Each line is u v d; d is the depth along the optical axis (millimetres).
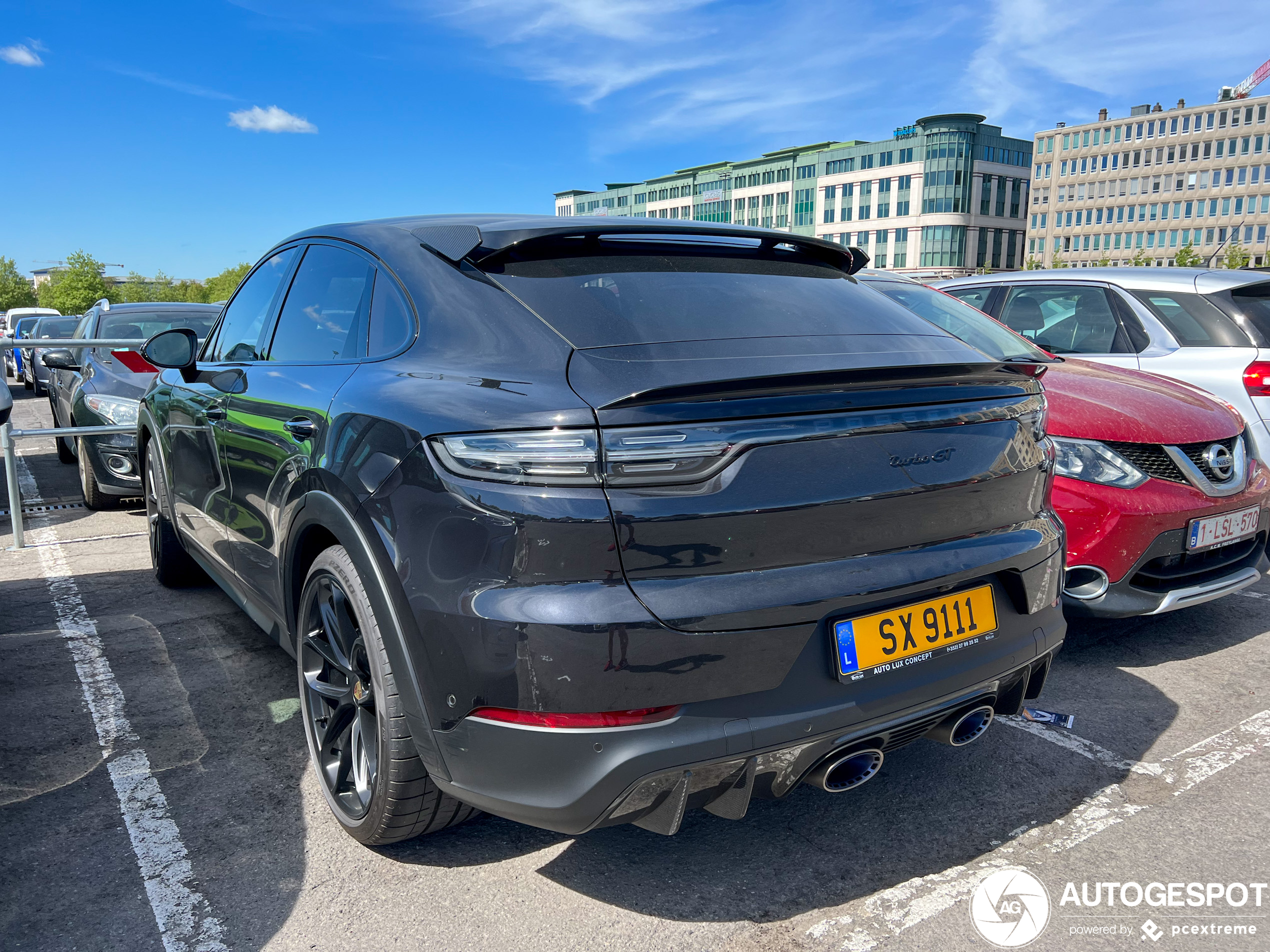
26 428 11359
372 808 2051
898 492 1804
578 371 1716
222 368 3096
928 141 90062
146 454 4219
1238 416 3604
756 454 1661
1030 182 99375
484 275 2055
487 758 1706
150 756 2699
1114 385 3570
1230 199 95875
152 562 4867
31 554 5094
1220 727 2912
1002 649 2006
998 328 4402
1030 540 2055
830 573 1741
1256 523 3443
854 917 1989
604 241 2152
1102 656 3531
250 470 2645
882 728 1813
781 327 1985
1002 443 2002
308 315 2654
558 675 1606
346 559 2041
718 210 110625
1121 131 103500
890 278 4879
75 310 109188
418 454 1779
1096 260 107188
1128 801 2473
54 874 2123
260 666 3385
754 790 1782
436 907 2014
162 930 1933
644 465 1603
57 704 3062
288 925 1953
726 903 2037
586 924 1961
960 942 1908
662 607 1611
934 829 2342
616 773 1625
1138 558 3174
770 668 1691
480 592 1661
